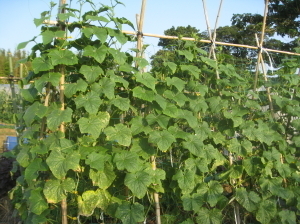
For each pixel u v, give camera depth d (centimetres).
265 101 428
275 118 422
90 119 302
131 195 339
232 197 369
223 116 382
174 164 366
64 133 305
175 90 352
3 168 501
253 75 445
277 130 412
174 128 342
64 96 319
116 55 312
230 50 732
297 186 393
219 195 344
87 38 313
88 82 304
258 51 436
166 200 383
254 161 371
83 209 301
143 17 360
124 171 324
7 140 647
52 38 289
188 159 348
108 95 300
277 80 441
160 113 334
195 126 342
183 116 340
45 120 313
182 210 379
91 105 294
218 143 372
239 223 376
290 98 427
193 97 368
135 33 358
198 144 336
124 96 348
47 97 310
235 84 375
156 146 340
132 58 342
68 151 292
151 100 320
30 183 315
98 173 302
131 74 345
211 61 371
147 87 332
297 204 381
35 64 291
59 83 306
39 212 292
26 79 320
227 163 381
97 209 336
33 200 296
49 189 291
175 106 340
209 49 411
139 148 329
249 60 455
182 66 354
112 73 318
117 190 346
